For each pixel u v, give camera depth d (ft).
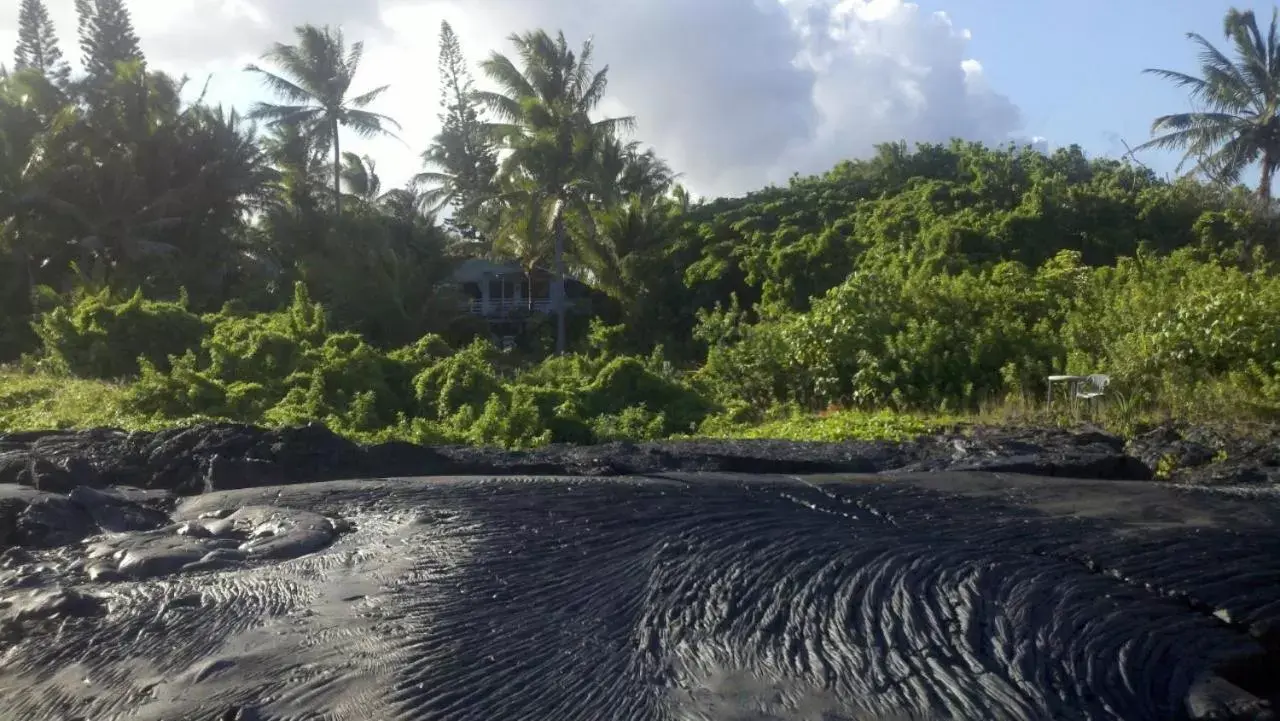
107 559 18.71
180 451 27.35
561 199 99.81
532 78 100.37
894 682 13.19
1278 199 99.35
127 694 13.42
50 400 51.85
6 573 18.35
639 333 109.09
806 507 21.22
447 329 106.73
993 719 12.32
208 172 104.32
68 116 95.50
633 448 32.01
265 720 12.37
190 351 59.06
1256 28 101.50
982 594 16.14
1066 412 42.27
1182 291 50.39
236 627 15.17
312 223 112.98
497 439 42.98
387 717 12.30
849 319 52.65
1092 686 13.46
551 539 18.71
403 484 23.26
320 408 47.91
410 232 121.08
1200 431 36.01
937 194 106.22
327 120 117.39
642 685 13.11
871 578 16.71
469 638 14.43
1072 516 21.01
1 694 13.76
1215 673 14.25
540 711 12.48
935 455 32.07
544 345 111.14
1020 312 54.85
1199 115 103.45
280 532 19.67
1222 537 19.56
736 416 50.96
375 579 16.78
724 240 114.11
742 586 16.35
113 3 119.55
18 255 92.84
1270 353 42.93
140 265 97.81
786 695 12.82
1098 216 96.58
